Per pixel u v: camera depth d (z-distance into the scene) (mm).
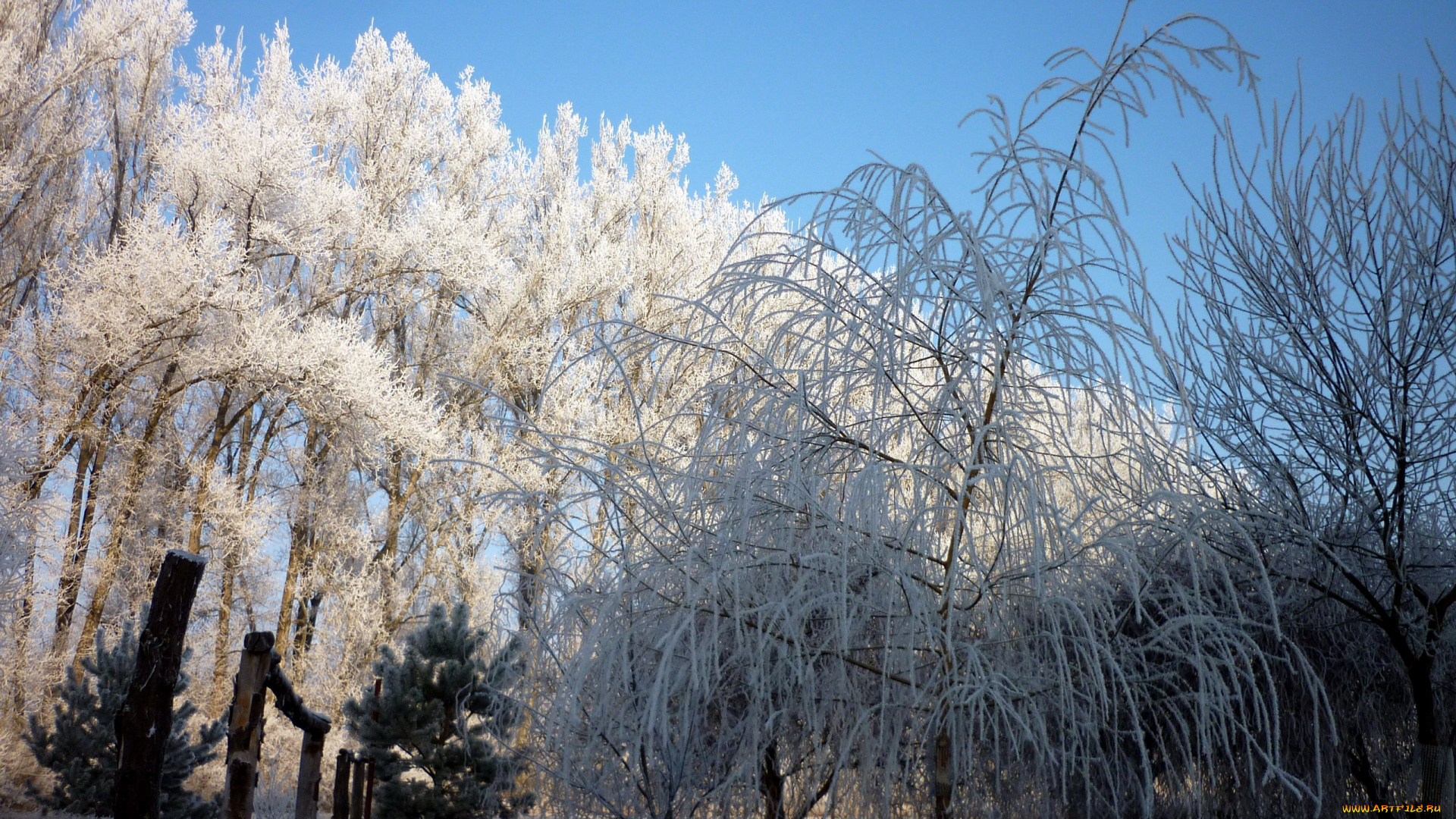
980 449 2512
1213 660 2416
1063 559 2381
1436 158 3141
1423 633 3133
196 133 14203
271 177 14117
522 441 2859
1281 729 3104
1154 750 3096
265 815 7418
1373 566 3307
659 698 2387
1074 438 2980
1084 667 2645
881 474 2514
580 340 11195
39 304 14305
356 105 18469
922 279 2691
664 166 19281
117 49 14789
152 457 13859
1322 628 3309
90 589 13070
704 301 2916
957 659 2539
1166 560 3000
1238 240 3561
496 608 2977
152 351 13117
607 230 18781
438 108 19516
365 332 17766
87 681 8250
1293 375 3357
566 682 2502
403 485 16344
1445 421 3100
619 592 2439
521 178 20641
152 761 3053
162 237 12633
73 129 14648
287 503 16125
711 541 2605
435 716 5664
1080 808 3062
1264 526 3219
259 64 17891
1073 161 2646
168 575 3168
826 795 2877
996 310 2592
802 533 2770
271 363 13305
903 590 2533
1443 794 2936
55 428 12125
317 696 13859
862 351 2754
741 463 2643
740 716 2842
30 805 7957
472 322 17391
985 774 3014
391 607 14617
